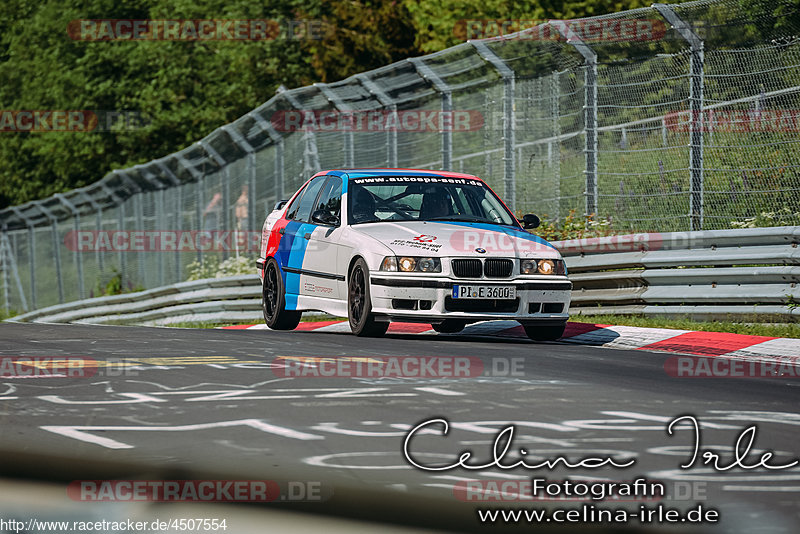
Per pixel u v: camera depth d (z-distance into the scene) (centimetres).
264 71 10562
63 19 12281
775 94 3997
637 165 4731
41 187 13312
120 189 8700
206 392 2066
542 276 3200
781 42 4122
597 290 3953
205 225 7281
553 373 2378
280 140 5978
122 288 8825
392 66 4966
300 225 3734
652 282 3750
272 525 1197
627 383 2245
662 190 4541
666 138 4616
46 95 12369
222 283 5894
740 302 3512
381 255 3156
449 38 8325
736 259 3509
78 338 3247
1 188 13550
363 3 10406
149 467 1449
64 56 12319
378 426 1723
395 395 2031
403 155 5312
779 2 3984
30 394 2045
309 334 3397
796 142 4041
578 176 4947
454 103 5075
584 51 4400
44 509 1262
